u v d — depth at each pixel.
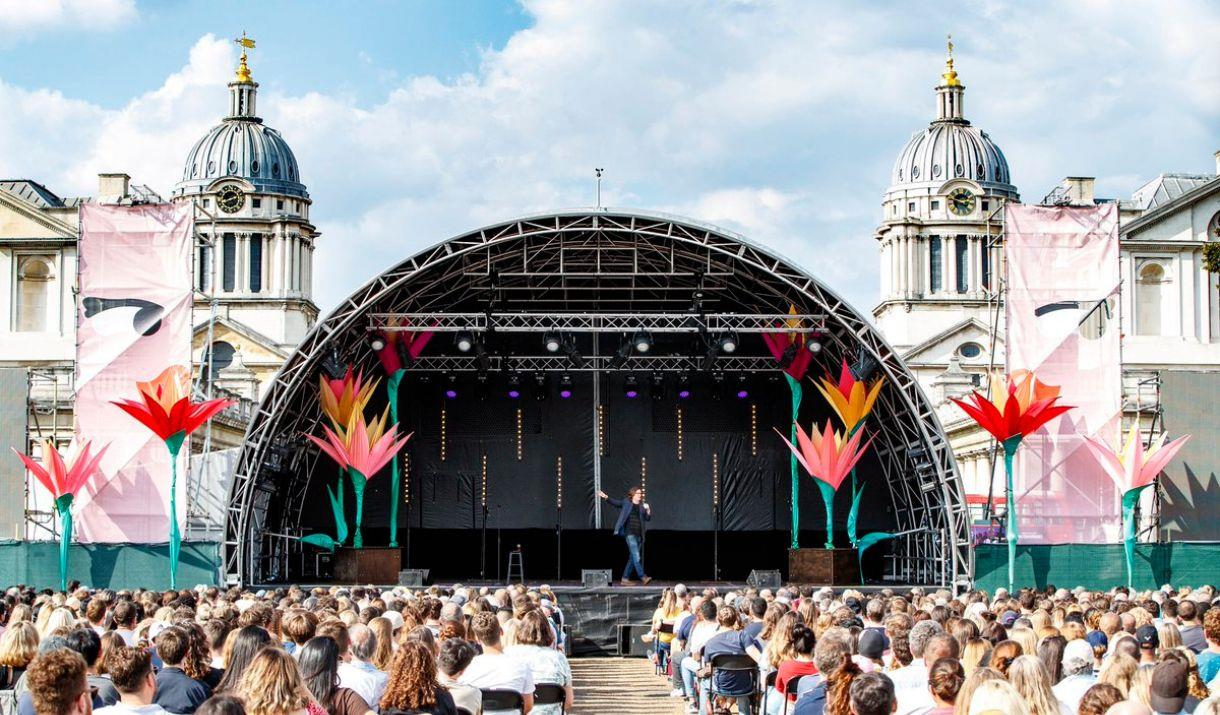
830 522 38.09
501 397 43.16
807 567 36.56
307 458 40.78
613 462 43.22
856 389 37.16
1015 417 34.62
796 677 14.62
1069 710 10.88
